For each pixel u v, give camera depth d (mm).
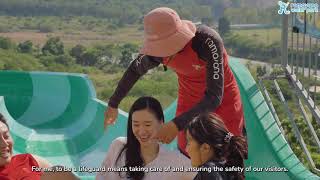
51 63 26516
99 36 42406
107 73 24625
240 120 4102
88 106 6988
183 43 3729
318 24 5562
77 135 6656
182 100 4102
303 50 5945
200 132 3199
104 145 6367
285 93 6551
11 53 27000
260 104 5465
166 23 3736
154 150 3625
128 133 3643
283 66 6258
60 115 7141
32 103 7281
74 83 7293
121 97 4309
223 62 3834
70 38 41969
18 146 6273
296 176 4840
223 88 3807
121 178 3648
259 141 5273
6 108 7043
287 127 7715
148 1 46406
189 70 3889
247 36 25438
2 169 3873
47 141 6520
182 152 4008
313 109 5641
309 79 5805
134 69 4207
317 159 7160
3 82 7344
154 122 3578
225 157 3188
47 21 49188
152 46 3775
